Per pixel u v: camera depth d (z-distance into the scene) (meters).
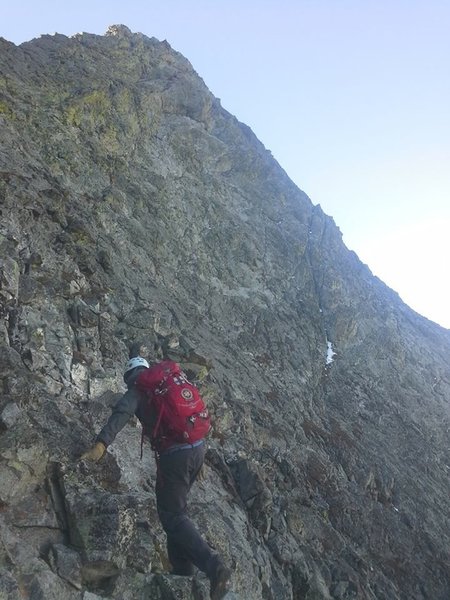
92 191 16.84
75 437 5.92
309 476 12.61
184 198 21.44
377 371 22.95
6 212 9.14
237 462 9.21
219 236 21.36
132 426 7.84
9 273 7.61
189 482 5.08
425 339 32.00
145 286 14.67
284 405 15.09
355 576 9.85
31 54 21.31
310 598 8.32
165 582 4.91
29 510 4.90
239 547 7.39
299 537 9.61
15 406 5.35
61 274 9.16
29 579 4.36
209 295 18.33
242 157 26.56
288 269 23.42
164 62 27.25
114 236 15.88
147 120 22.67
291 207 27.56
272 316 19.95
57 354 7.61
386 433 19.00
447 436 22.72
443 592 12.70
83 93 20.08
